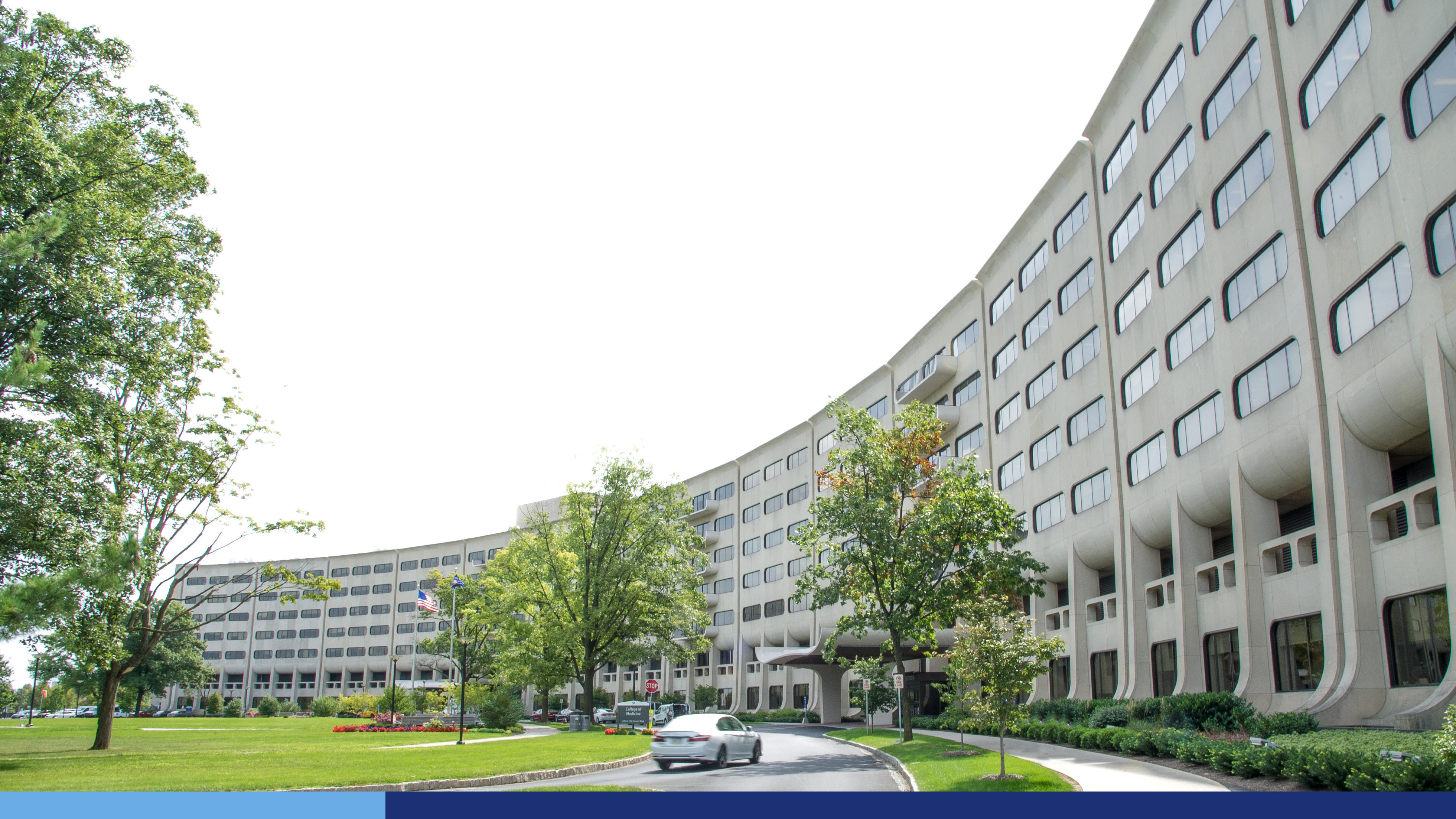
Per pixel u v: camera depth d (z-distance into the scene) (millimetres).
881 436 32969
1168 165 31812
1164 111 31844
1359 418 21719
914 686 51719
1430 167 19109
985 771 18297
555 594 50031
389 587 120250
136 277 24312
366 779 17531
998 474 46875
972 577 30516
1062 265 40250
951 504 29938
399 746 30781
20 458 18766
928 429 33938
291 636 124625
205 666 99375
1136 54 33625
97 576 16453
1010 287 46438
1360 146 21875
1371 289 21438
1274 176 25219
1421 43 19422
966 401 50750
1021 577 30531
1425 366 19156
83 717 103688
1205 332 29250
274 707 96250
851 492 32000
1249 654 25797
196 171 25922
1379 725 19750
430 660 110250
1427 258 19234
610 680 89938
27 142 19953
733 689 76125
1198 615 29672
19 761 22922
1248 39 26500
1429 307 19078
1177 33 30750
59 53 22781
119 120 24297
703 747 22859
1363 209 21531
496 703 46969
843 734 42156
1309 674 24094
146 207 24953
